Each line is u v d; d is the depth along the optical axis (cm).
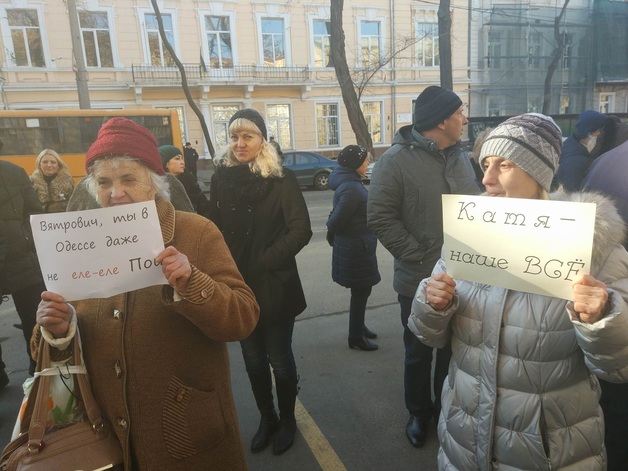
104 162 120
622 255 118
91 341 124
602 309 105
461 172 222
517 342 124
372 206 227
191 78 1781
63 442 115
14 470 111
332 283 495
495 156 132
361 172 322
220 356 135
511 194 131
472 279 127
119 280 113
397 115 2122
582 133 342
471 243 126
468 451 137
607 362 109
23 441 117
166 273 110
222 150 233
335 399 278
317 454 230
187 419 124
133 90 1750
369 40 2025
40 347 119
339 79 1195
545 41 2339
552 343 121
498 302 127
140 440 121
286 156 1480
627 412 169
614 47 2444
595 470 127
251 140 218
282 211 223
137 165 123
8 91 1598
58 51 1633
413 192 220
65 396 124
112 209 111
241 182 223
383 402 273
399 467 219
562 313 120
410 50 2080
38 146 1132
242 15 1820
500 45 2264
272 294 220
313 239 716
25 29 1595
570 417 124
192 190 408
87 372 124
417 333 146
